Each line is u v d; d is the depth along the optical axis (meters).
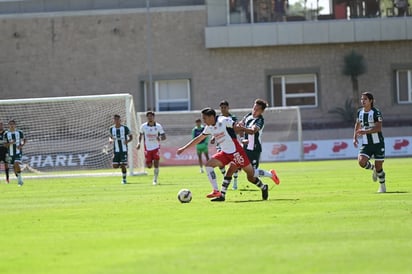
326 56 144.75
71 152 109.81
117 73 144.88
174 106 146.25
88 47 144.88
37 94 145.50
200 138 46.12
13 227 36.19
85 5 146.25
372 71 144.75
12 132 74.50
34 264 25.83
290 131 124.88
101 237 31.64
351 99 143.75
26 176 89.06
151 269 24.00
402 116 144.75
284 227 32.97
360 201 43.84
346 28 142.88
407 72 145.75
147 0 138.62
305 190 54.09
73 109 112.50
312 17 144.25
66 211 43.25
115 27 144.75
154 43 145.38
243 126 45.81
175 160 121.31
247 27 143.12
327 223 33.94
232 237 30.36
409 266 23.73
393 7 144.38
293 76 145.75
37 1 146.88
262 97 145.00
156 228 33.94
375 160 50.00
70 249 28.73
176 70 145.25
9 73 145.75
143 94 145.75
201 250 27.41
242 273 22.97
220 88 145.12
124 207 44.47
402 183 58.78
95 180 78.62
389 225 32.84
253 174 45.94
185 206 43.59
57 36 145.38
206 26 144.62
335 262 24.53
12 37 145.75
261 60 145.25
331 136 129.25
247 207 41.78
